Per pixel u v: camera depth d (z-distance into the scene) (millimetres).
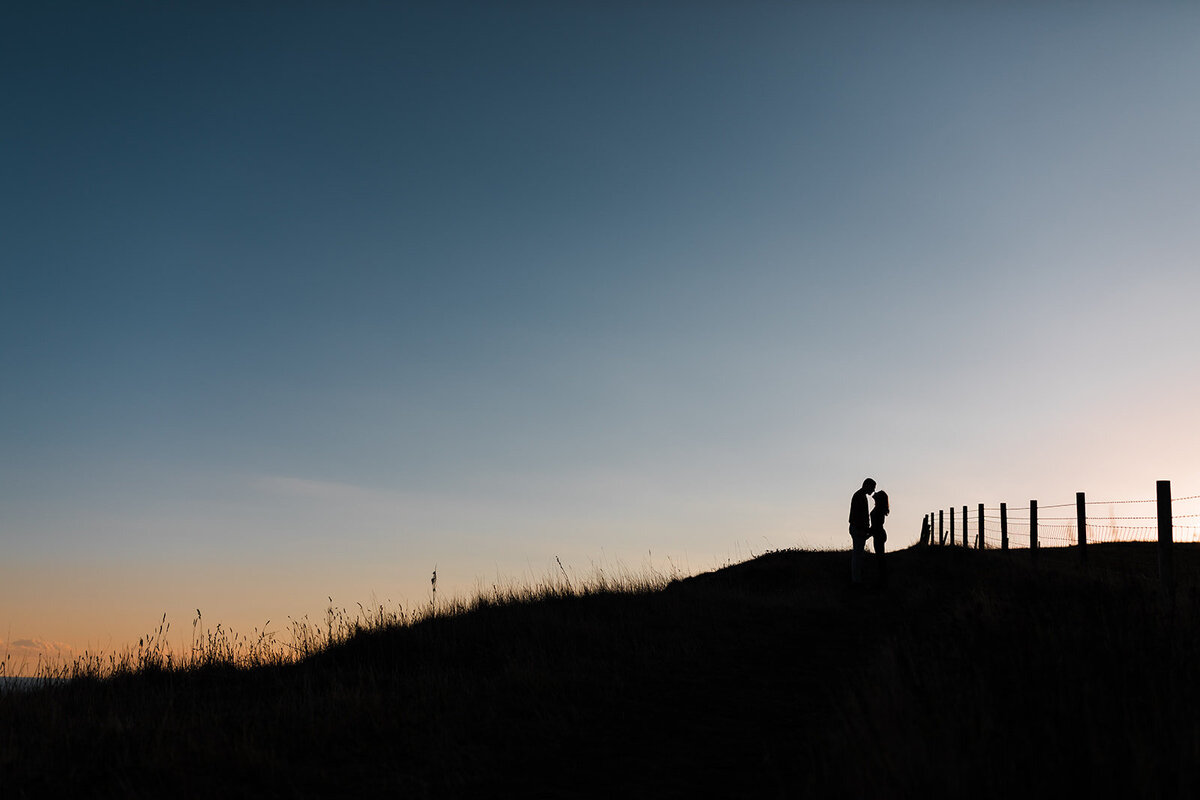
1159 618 8836
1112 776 5199
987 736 5770
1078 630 8617
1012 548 26281
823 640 12734
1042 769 5375
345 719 8742
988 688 6781
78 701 10516
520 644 12422
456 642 13156
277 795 6797
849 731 6395
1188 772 5082
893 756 5621
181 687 11812
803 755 7082
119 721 8906
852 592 18859
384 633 13852
